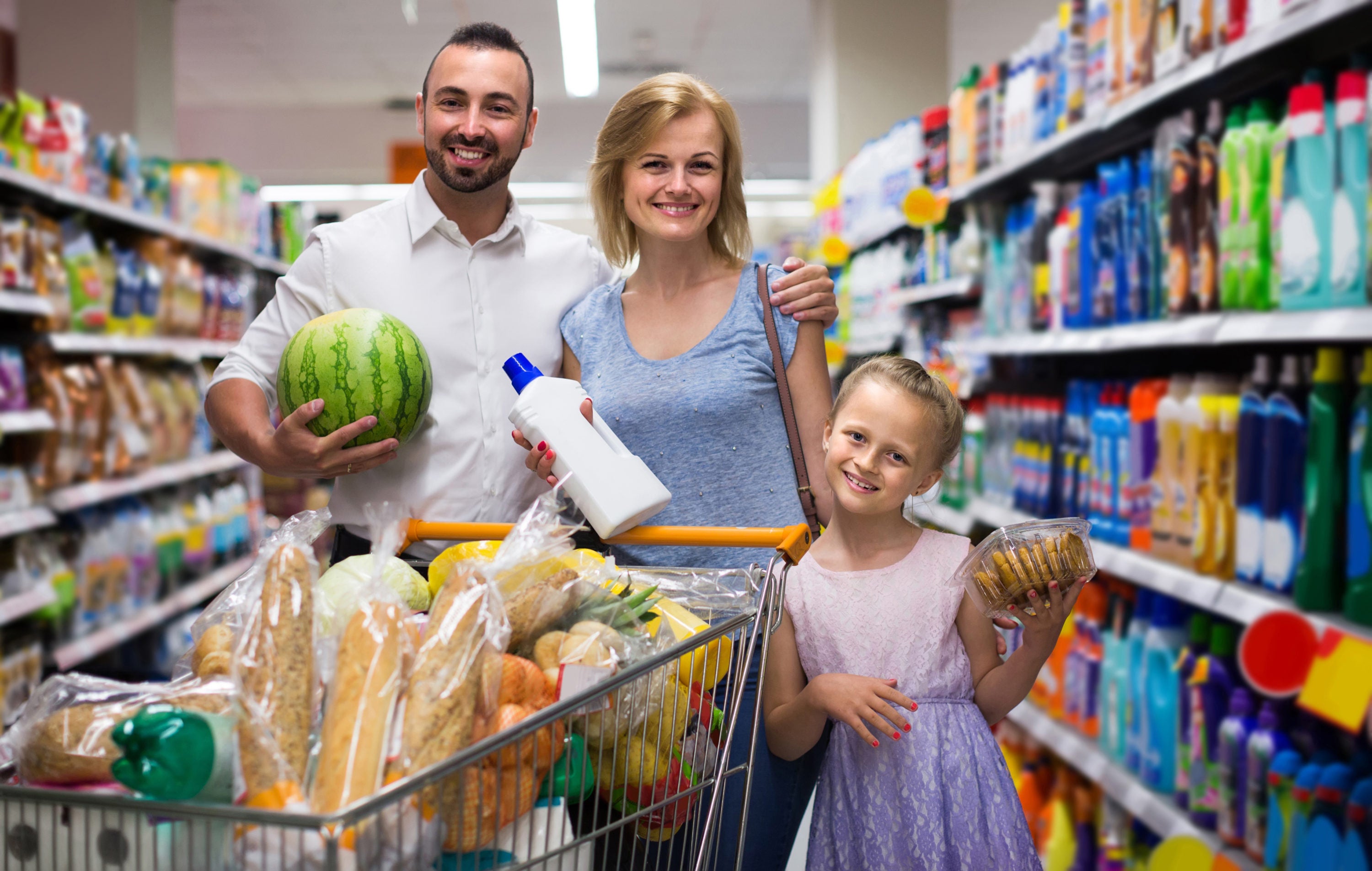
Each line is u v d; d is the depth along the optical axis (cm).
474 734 99
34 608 346
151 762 89
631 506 142
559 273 202
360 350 163
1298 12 199
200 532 510
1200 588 238
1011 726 363
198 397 512
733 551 173
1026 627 145
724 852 158
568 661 110
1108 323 295
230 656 107
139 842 87
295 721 98
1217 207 241
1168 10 252
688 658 125
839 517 162
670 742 113
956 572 148
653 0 864
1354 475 197
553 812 104
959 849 145
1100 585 307
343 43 988
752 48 1016
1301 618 195
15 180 338
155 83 648
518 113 188
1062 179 380
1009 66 366
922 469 151
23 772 99
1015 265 365
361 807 81
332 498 193
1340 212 197
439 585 133
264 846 87
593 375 184
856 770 151
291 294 196
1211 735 241
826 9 675
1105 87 289
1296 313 206
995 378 416
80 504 385
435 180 192
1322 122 202
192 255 545
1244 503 229
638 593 130
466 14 895
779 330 181
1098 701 301
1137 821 286
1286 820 211
